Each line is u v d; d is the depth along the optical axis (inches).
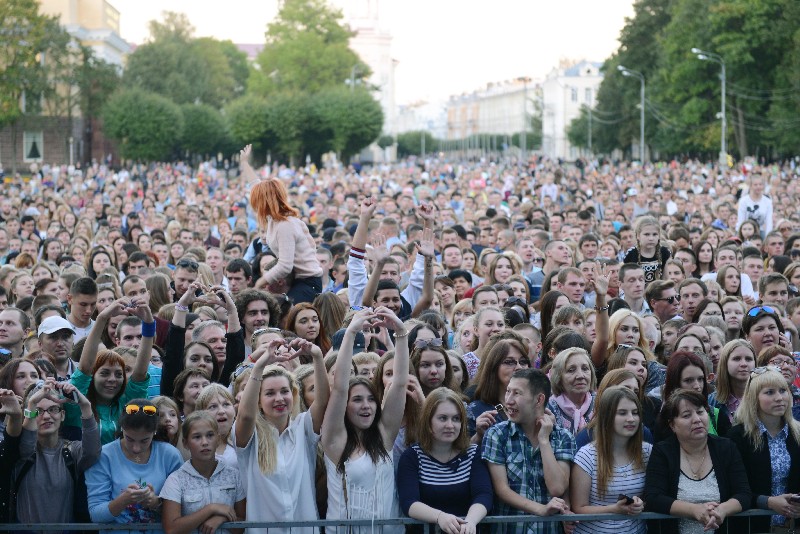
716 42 2940.5
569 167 2955.2
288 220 436.8
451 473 299.9
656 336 412.8
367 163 4987.7
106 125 3432.6
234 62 5644.7
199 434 295.9
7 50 3230.8
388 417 303.6
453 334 460.8
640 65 3651.6
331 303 416.8
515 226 797.9
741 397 345.7
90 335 334.0
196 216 912.9
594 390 351.6
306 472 301.9
